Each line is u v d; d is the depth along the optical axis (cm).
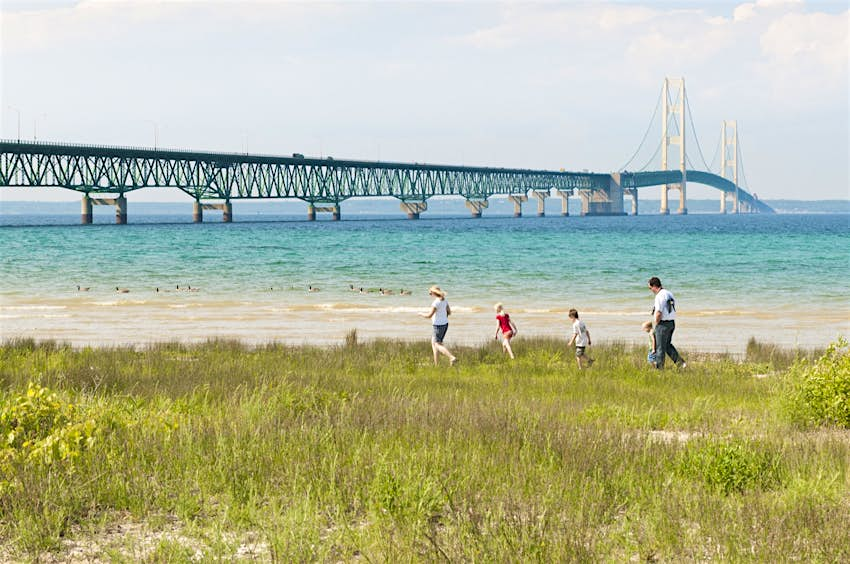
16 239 12125
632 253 9056
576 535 698
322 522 767
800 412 1334
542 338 2720
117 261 7712
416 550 688
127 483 848
